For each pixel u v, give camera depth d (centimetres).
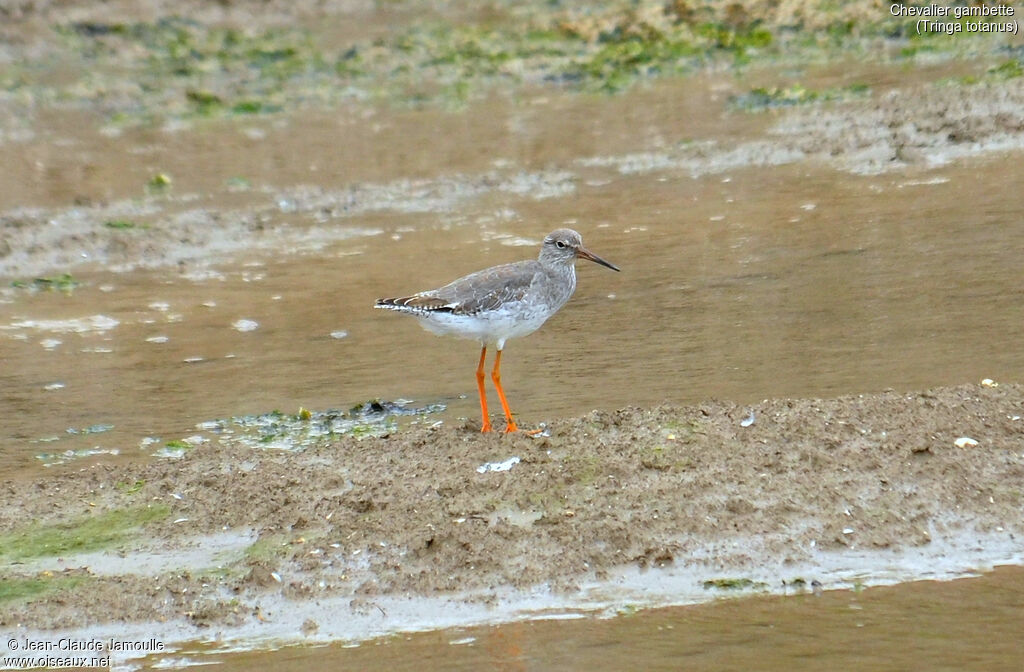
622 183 2161
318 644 931
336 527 1059
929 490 1063
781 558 1002
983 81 2481
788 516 1044
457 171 2288
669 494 1073
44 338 1616
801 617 936
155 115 2744
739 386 1318
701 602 962
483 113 2664
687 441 1150
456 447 1177
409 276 1775
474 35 3197
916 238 1747
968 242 1708
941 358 1346
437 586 987
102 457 1254
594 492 1082
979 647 887
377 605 973
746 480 1087
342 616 963
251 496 1113
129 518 1098
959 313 1478
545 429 1207
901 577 979
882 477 1080
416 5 3459
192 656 922
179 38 3181
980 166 2028
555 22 3256
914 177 2019
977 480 1070
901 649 888
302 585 994
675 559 1004
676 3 3262
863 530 1026
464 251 1867
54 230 2042
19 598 991
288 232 2019
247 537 1058
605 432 1185
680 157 2262
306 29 3291
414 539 1031
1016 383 1238
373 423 1307
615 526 1035
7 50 3081
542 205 2075
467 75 2945
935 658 877
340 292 1738
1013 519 1030
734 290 1633
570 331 1545
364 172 2312
